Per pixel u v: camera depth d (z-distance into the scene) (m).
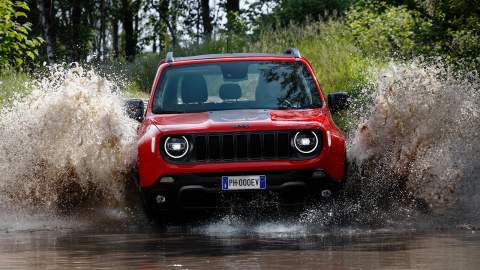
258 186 13.90
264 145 14.09
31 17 65.94
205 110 15.63
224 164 13.96
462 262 8.69
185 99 15.89
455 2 24.31
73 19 75.38
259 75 16.36
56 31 73.06
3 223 14.66
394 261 8.88
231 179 13.91
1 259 9.82
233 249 10.53
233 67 16.53
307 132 14.20
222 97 15.88
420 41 25.39
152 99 16.06
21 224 14.55
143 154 14.23
